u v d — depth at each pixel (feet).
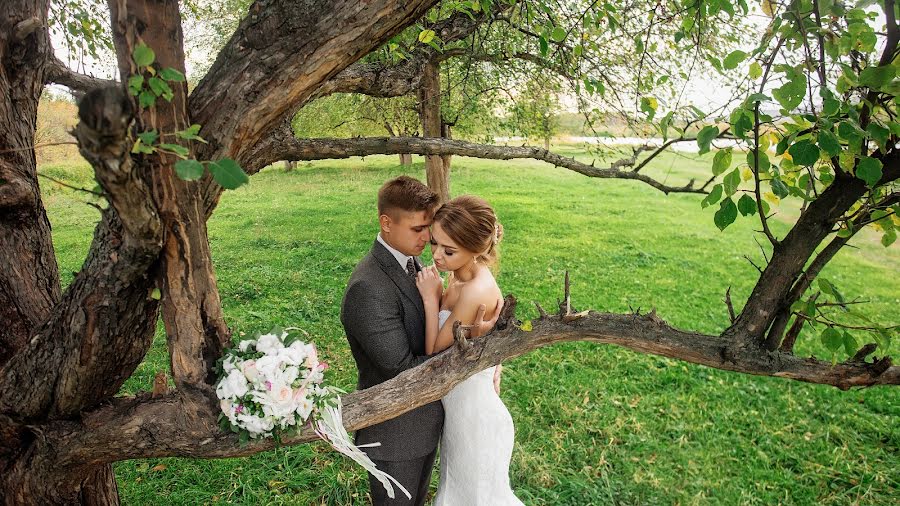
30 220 6.96
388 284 7.82
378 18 4.93
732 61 5.62
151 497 11.46
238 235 34.76
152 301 5.66
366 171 65.46
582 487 12.01
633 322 6.82
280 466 12.53
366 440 8.31
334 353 18.13
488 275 8.21
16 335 6.71
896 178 6.01
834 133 5.39
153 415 5.92
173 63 4.50
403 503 8.52
